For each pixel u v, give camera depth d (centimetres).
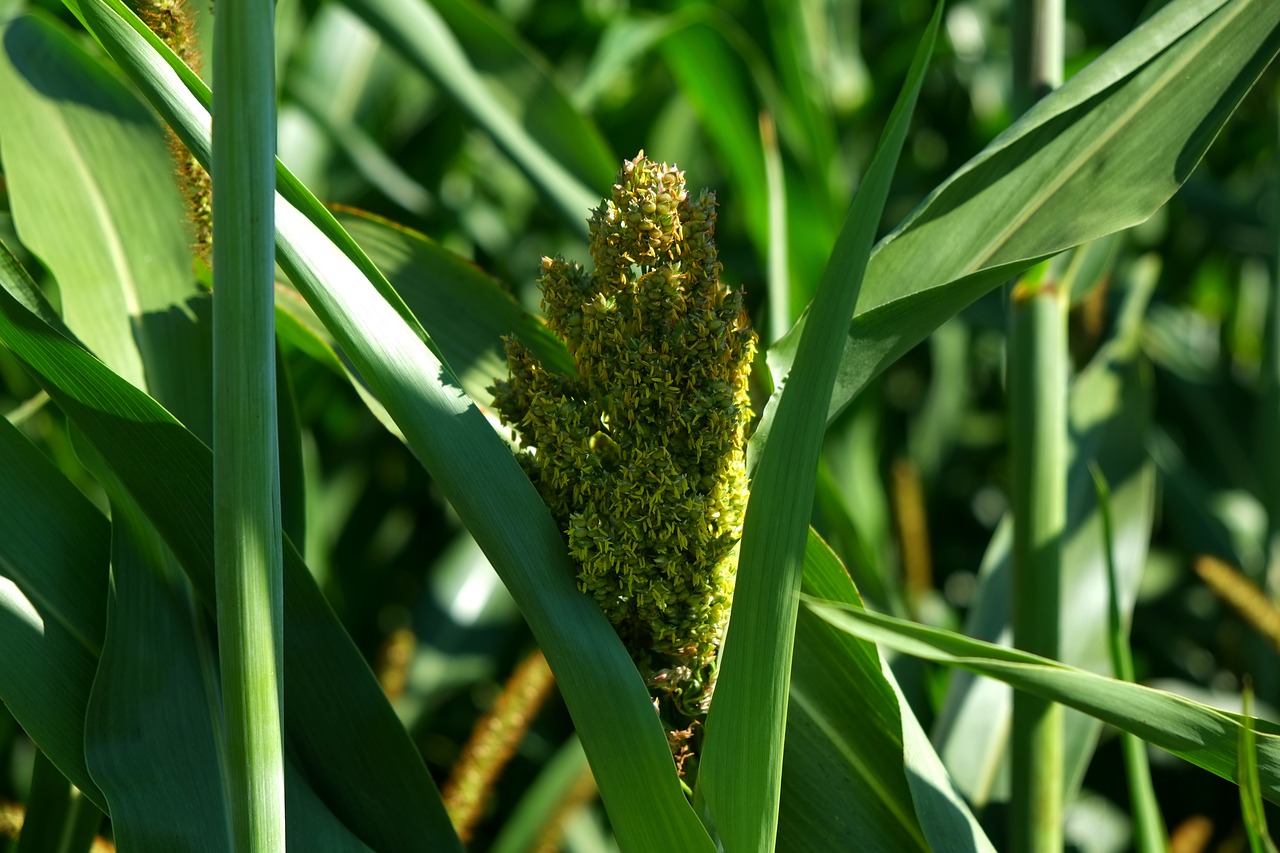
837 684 130
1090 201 128
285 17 216
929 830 126
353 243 120
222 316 110
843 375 123
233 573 111
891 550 251
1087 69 125
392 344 117
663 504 117
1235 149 324
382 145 265
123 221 136
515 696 143
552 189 174
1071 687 121
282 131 220
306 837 124
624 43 199
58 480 128
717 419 117
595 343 119
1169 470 253
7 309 120
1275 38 127
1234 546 245
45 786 132
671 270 117
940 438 274
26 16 138
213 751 124
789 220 196
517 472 118
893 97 301
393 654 170
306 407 210
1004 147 125
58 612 126
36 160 136
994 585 157
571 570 119
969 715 151
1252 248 290
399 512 253
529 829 164
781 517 115
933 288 120
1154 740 120
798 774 131
